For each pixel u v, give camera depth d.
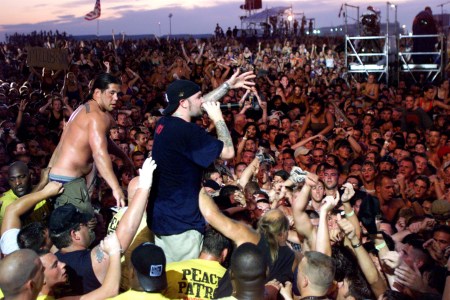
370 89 18.06
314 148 10.52
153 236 4.91
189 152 4.57
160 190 4.66
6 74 23.55
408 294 4.86
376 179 8.49
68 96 15.07
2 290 3.77
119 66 23.41
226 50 32.31
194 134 4.58
